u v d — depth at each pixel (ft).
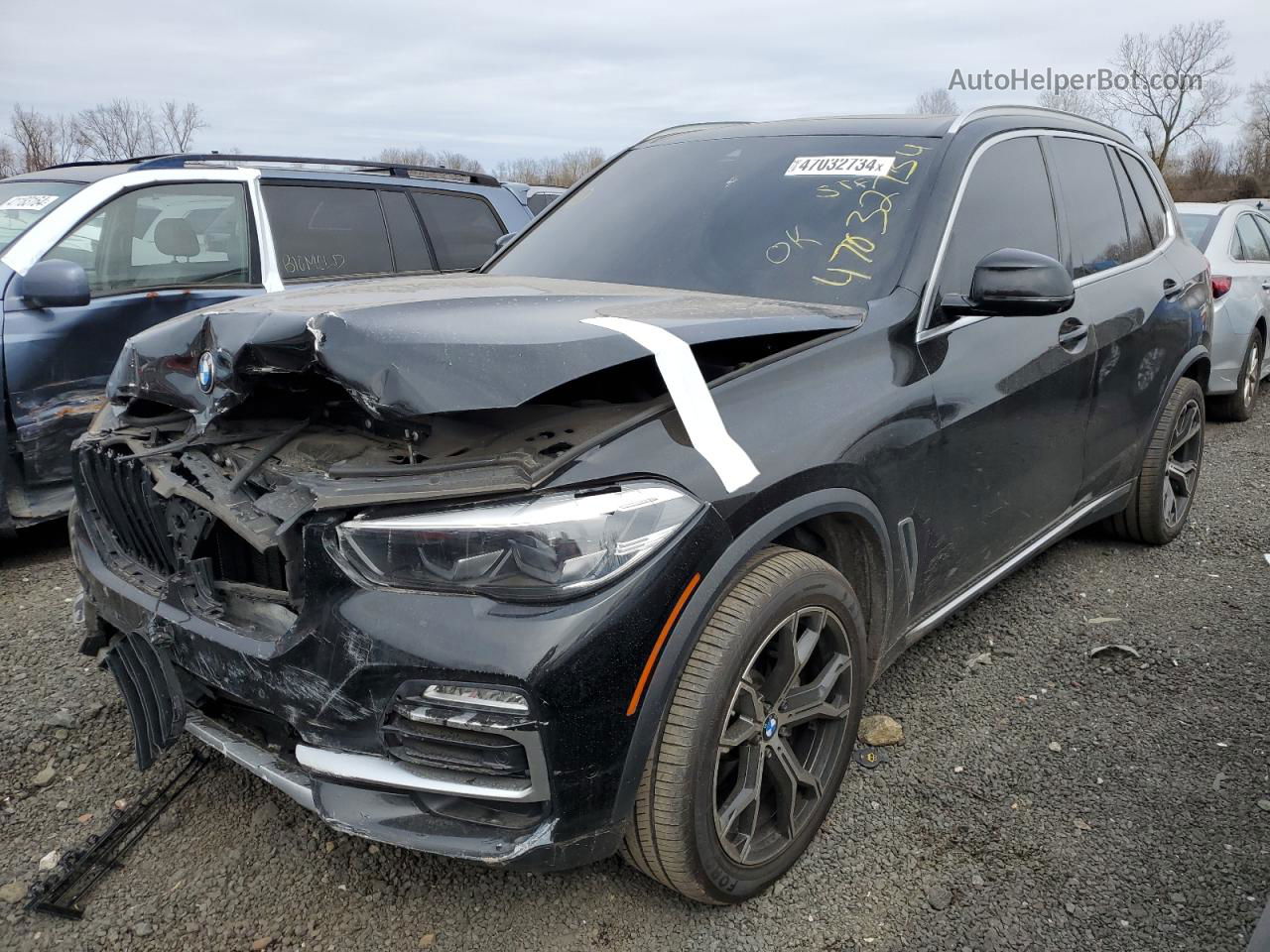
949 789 8.96
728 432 6.88
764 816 7.72
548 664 5.84
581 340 6.57
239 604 7.18
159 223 16.55
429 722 6.04
